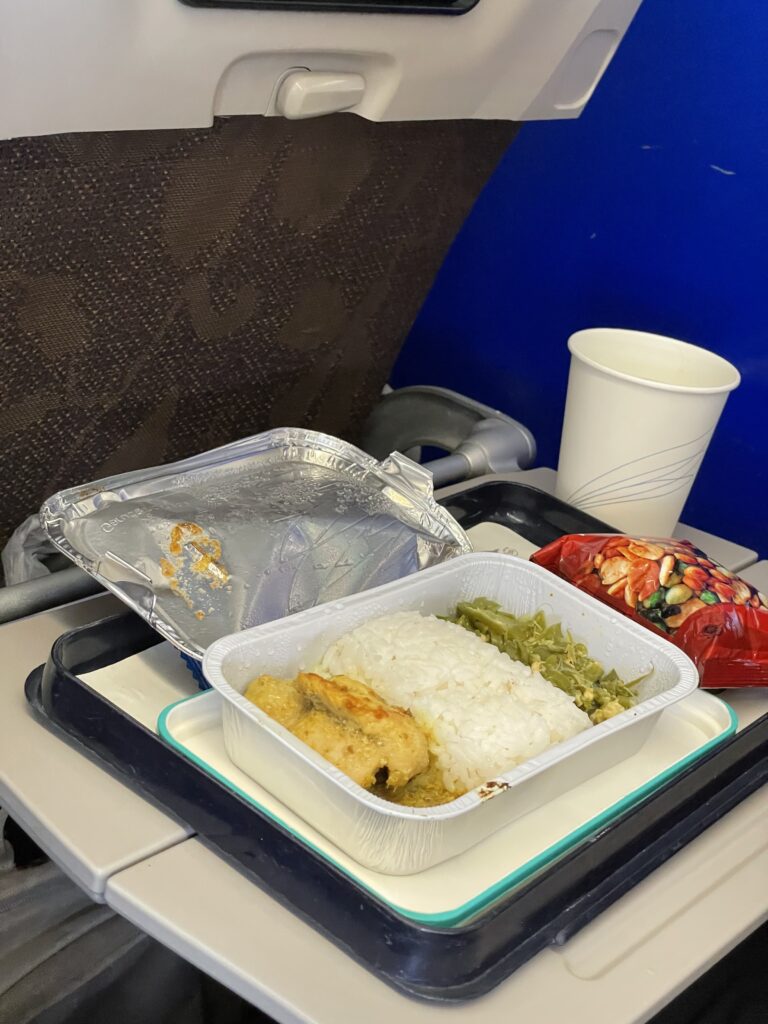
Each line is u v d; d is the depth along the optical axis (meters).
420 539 1.32
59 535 1.16
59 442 1.33
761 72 1.59
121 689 1.13
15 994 1.23
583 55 1.34
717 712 1.18
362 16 1.05
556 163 1.86
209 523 1.23
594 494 1.54
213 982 1.29
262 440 1.39
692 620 1.23
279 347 1.49
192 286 1.29
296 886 0.89
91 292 1.19
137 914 0.89
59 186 1.06
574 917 0.92
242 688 1.05
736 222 1.67
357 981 0.84
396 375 2.25
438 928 0.83
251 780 1.00
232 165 1.19
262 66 1.06
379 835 0.88
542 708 1.05
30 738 1.05
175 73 0.99
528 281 1.97
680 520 1.88
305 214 1.33
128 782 1.00
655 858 1.01
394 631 1.11
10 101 0.92
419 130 1.35
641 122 1.74
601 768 1.06
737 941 0.96
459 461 1.71
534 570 1.25
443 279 2.11
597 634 1.20
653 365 1.63
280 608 1.18
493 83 1.29
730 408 1.76
